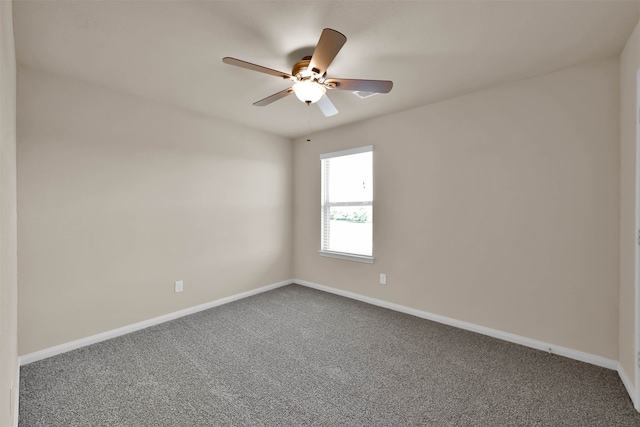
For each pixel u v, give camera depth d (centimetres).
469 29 183
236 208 376
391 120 340
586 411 174
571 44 199
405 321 307
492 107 269
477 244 280
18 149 225
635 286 177
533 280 249
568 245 233
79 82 253
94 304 262
